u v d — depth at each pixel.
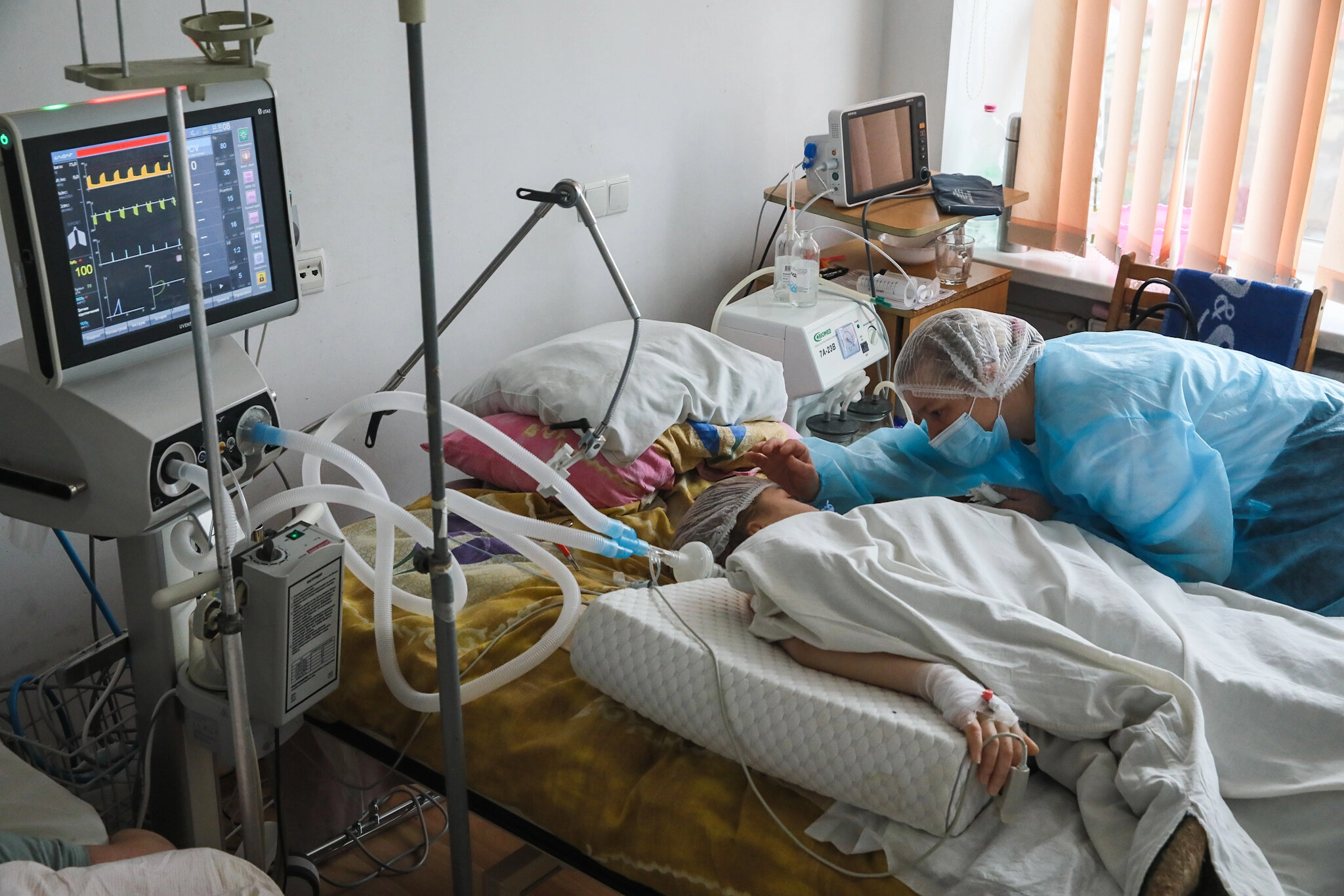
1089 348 1.96
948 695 1.36
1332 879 1.27
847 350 2.79
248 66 1.14
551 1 2.60
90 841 1.36
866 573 1.52
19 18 1.79
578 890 2.04
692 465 2.24
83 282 1.22
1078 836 1.31
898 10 3.60
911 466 2.12
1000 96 3.79
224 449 1.45
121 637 1.54
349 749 2.03
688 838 1.40
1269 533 1.84
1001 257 3.66
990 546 1.69
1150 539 1.78
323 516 1.67
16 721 1.80
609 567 1.98
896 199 3.15
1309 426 1.86
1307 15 2.88
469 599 1.87
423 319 1.13
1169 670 1.45
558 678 1.68
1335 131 3.24
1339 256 3.07
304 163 2.24
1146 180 3.33
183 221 1.09
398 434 2.62
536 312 2.84
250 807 1.38
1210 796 1.24
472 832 2.21
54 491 1.37
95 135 1.20
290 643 1.45
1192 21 3.17
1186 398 1.85
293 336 2.33
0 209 1.17
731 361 2.38
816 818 1.40
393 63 2.34
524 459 1.59
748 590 1.59
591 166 2.84
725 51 3.10
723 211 3.30
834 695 1.40
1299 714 1.37
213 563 1.50
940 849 1.31
